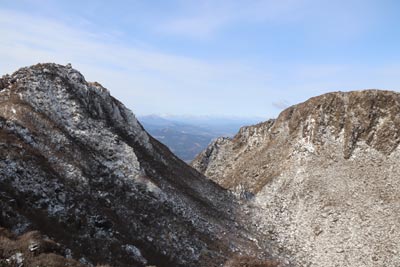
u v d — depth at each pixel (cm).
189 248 4325
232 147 11869
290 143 8856
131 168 5062
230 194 7738
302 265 5431
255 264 4666
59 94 5391
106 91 6481
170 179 6231
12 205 2748
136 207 4369
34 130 4297
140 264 3297
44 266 2098
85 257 2783
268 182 8069
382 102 8012
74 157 4369
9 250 2123
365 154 7456
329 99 8744
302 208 6925
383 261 5228
